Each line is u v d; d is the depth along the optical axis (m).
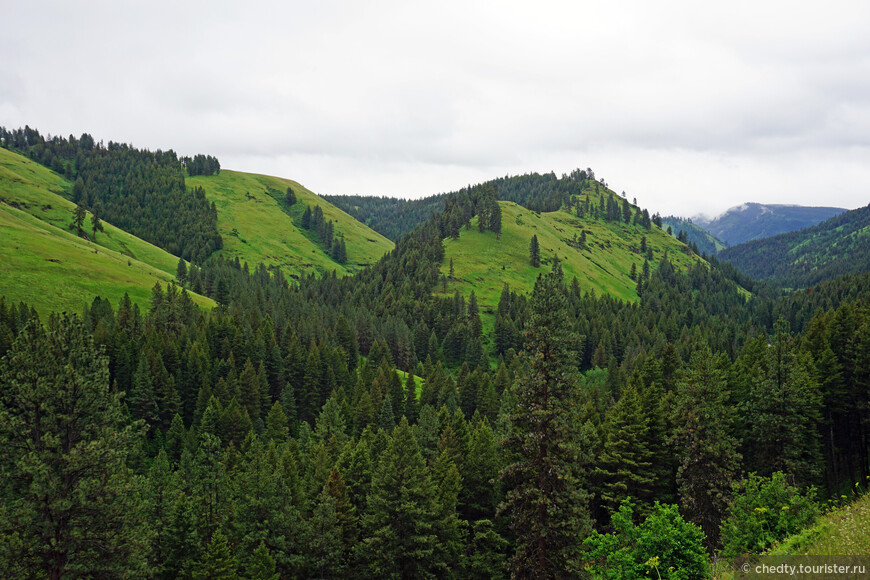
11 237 169.00
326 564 41.28
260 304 171.62
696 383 39.47
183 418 94.81
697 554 22.16
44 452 24.75
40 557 24.08
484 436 48.47
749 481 25.94
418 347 170.38
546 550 27.75
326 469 54.16
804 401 43.22
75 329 27.91
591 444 46.44
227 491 47.53
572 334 27.45
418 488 39.81
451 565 42.66
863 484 51.47
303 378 106.00
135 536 26.59
